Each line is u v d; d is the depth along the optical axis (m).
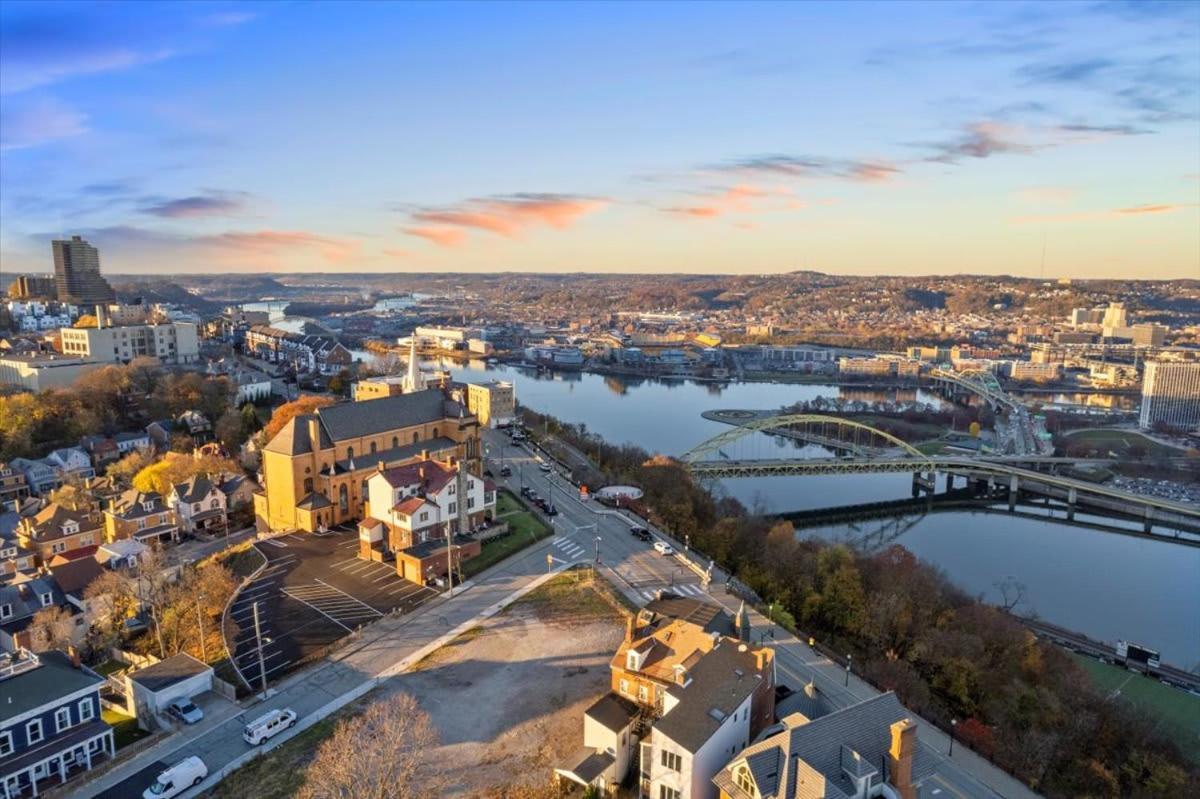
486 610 123.12
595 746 85.19
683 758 73.50
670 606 108.44
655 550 152.00
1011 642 138.38
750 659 85.25
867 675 114.44
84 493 197.88
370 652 110.25
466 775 83.88
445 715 94.81
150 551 148.88
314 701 98.56
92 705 92.75
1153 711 129.00
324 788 76.25
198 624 118.88
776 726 77.38
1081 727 116.19
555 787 81.94
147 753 88.94
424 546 138.50
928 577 163.62
